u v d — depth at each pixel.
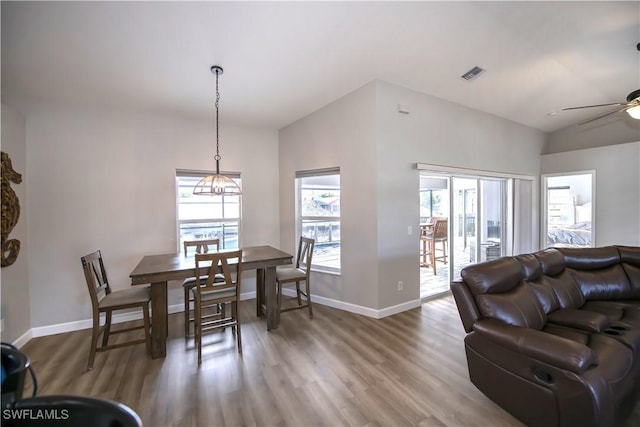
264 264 2.97
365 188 3.39
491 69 3.22
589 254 2.97
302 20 2.24
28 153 2.90
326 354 2.53
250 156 4.19
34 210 2.93
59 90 2.85
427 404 1.87
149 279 2.43
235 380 2.15
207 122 3.88
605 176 4.66
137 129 3.44
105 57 2.45
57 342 2.82
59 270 3.05
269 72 2.90
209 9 2.05
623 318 2.28
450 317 3.37
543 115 4.66
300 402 1.90
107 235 3.28
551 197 5.35
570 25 2.55
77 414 0.72
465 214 4.41
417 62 2.99
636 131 4.55
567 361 1.42
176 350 2.64
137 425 0.70
